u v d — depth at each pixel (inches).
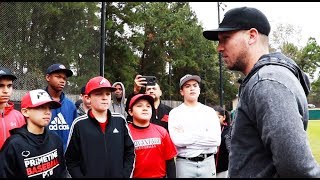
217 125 148.2
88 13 157.6
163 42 1006.4
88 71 161.0
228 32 57.7
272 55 54.4
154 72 1010.1
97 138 109.8
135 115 127.6
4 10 148.6
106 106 114.0
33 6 151.9
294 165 45.8
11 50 152.3
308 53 1228.5
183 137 141.2
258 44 56.7
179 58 1045.8
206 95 1079.6
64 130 138.8
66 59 158.9
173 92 1061.1
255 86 50.6
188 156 141.3
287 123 46.6
